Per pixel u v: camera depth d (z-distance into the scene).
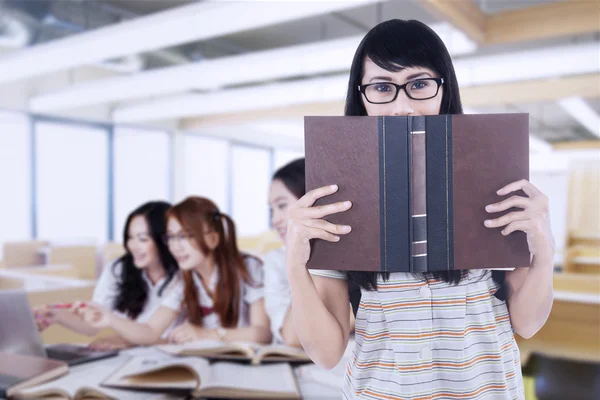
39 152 5.68
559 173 11.39
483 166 0.69
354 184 0.69
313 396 1.06
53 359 1.35
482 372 0.72
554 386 1.90
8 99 5.15
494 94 4.53
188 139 7.64
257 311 1.82
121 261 1.96
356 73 0.79
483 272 0.76
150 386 1.09
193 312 1.79
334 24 4.59
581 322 2.27
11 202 5.45
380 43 0.75
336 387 1.12
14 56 3.10
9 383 1.10
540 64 3.01
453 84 0.77
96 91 4.19
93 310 1.61
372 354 0.74
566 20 2.71
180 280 1.84
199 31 2.41
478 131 0.68
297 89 3.99
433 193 0.68
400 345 0.72
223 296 1.80
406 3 4.07
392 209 0.69
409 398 0.70
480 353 0.73
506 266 0.69
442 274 0.73
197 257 1.75
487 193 0.69
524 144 0.69
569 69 2.98
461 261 0.69
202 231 1.75
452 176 0.68
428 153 0.68
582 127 9.58
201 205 1.78
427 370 0.71
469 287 0.74
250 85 5.27
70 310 1.66
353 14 4.34
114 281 1.97
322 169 0.70
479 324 0.73
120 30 2.55
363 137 0.69
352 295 0.78
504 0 3.94
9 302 1.37
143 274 1.95
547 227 0.67
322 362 0.79
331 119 0.70
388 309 0.73
